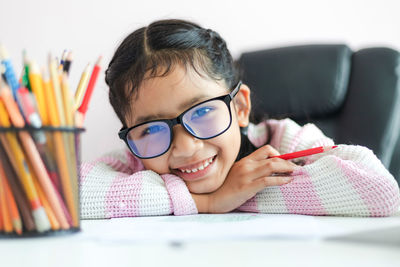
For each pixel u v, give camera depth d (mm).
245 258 338
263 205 725
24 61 449
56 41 1688
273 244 379
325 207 662
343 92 1233
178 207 708
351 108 1206
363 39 1600
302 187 690
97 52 1676
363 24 1598
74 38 1683
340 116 1237
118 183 738
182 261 336
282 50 1307
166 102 732
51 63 436
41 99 430
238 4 1641
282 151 900
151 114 744
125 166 938
